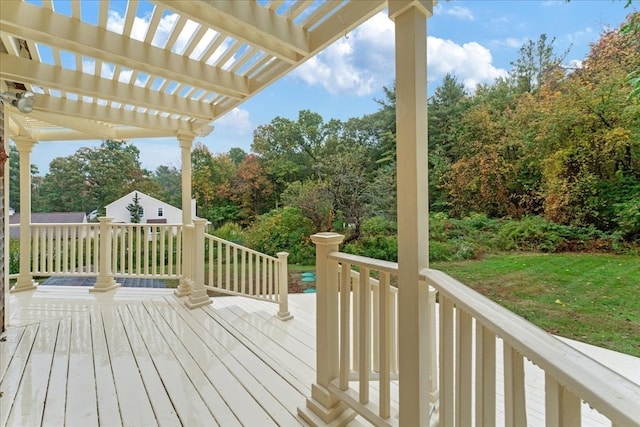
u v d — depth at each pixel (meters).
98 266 4.84
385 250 6.70
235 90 3.20
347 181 7.80
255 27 2.08
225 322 3.46
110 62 2.58
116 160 12.81
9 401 1.98
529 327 0.85
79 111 3.79
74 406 1.93
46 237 4.96
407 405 1.43
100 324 3.34
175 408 1.92
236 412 1.89
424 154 1.42
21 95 3.08
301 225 8.31
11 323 3.35
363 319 1.67
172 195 13.51
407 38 1.42
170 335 3.08
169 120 4.48
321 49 2.35
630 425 0.52
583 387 0.62
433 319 1.93
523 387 0.85
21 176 4.70
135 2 2.11
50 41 2.34
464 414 1.14
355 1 2.02
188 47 2.71
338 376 1.86
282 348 2.90
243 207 10.14
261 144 10.27
